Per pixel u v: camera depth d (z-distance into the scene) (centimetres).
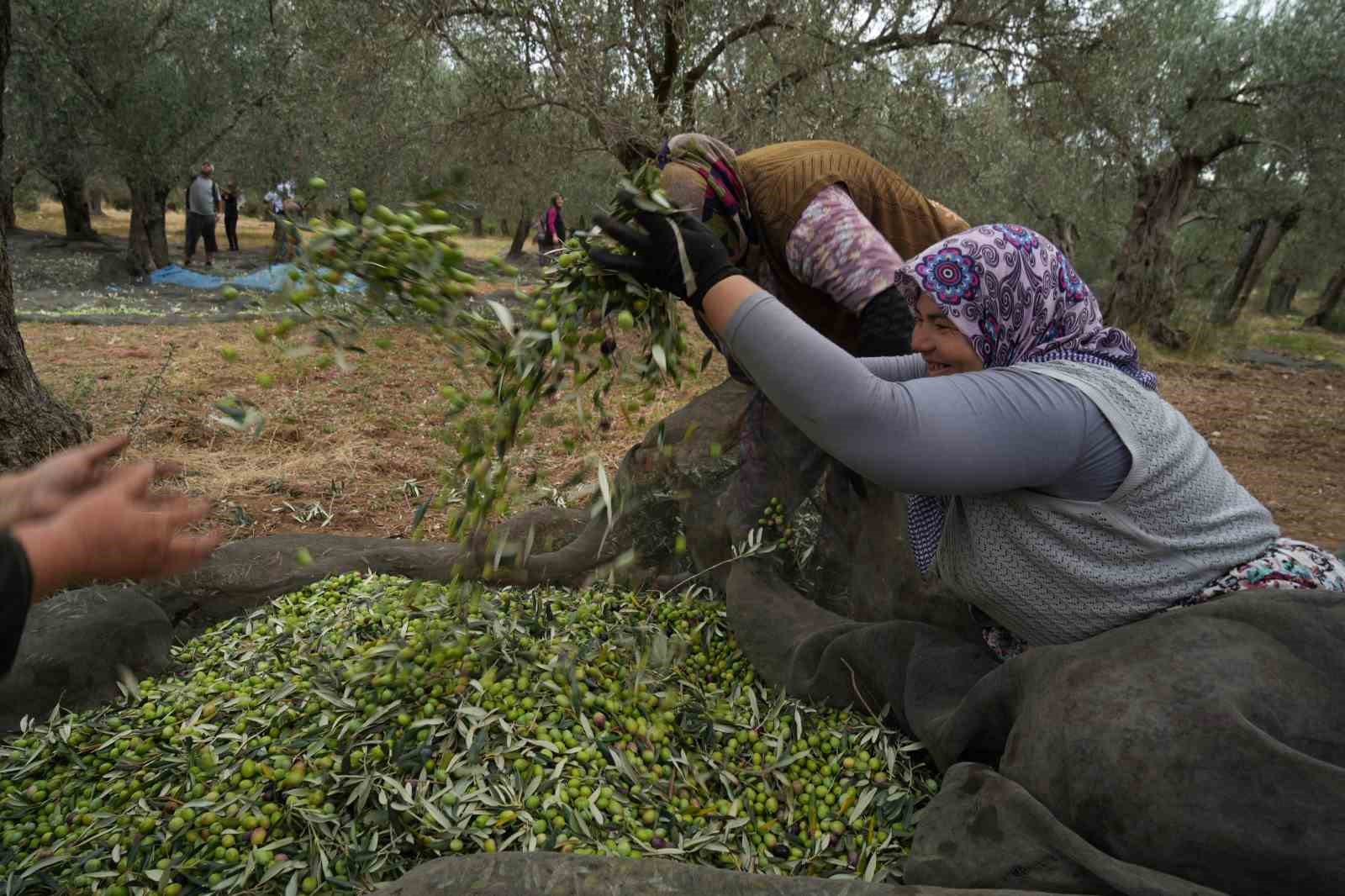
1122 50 919
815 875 178
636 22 746
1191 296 2305
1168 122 1284
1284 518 569
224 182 2025
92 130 1512
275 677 223
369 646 226
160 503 111
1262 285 3059
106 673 230
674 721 212
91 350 811
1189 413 898
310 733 196
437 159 900
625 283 164
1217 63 1256
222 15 1466
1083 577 153
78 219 2038
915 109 823
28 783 196
